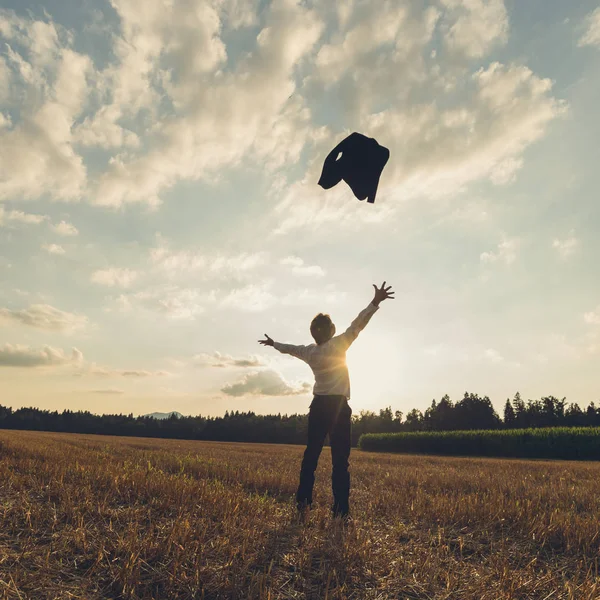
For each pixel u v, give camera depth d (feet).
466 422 313.12
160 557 10.54
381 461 56.49
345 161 14.74
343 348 15.72
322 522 14.15
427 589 9.92
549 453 105.70
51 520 12.89
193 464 32.40
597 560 12.41
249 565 10.46
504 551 12.91
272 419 342.23
